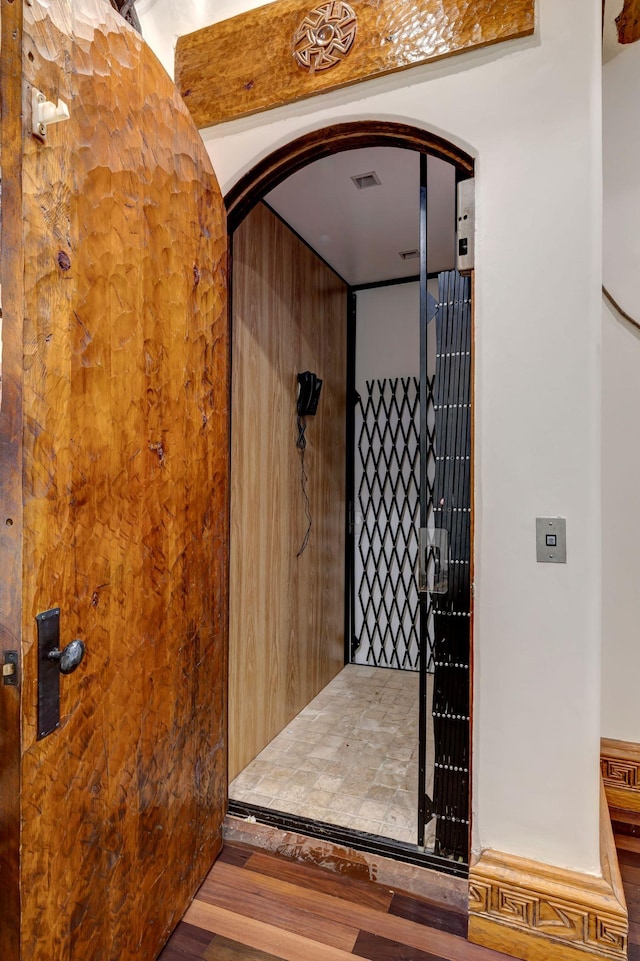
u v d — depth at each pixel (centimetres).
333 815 169
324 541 293
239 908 137
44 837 83
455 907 136
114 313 101
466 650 141
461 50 128
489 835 130
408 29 134
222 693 161
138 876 112
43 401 82
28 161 77
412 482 320
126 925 107
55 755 85
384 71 136
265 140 151
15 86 75
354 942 127
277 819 166
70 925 90
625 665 184
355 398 333
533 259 125
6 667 78
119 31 102
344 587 326
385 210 232
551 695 125
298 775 196
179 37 161
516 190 126
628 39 184
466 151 131
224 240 154
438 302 145
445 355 144
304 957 123
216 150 157
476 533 132
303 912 136
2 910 79
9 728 78
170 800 127
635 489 183
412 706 265
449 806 143
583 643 122
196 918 134
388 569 325
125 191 104
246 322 206
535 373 125
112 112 99
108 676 101
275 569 233
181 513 131
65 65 85
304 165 158
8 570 78
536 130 124
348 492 330
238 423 200
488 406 130
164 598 123
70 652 86
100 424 98
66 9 86
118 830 104
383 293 326
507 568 128
